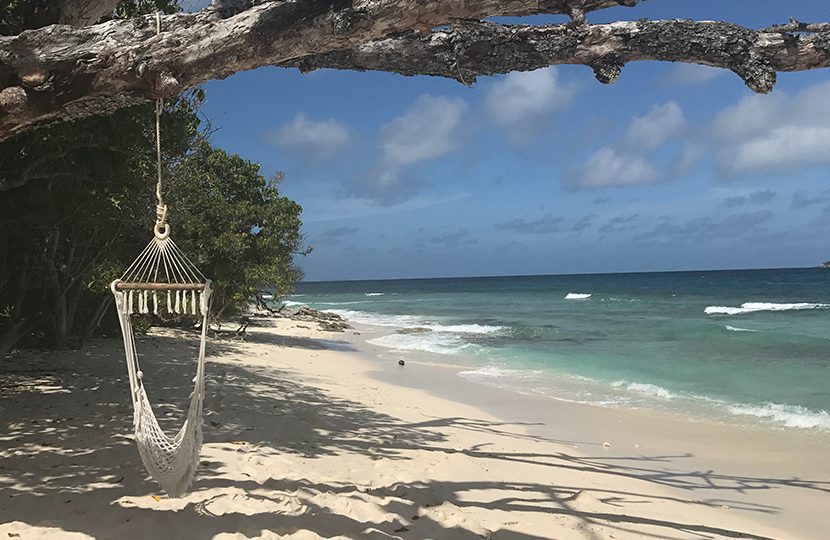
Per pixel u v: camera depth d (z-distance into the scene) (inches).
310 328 1071.6
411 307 1915.6
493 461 267.3
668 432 350.6
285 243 875.4
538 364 636.1
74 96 141.4
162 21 138.4
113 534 147.8
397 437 299.4
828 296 1769.2
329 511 177.2
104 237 414.6
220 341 727.7
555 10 116.3
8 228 340.8
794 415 386.3
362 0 123.6
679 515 214.8
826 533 207.0
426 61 149.0
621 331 936.3
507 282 4884.4
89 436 235.5
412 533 166.9
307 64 157.9
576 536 180.7
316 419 315.6
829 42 124.0
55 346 462.0
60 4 173.8
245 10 139.6
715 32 128.2
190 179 609.0
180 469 152.6
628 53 134.6
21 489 176.4
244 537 151.4
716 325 978.1
